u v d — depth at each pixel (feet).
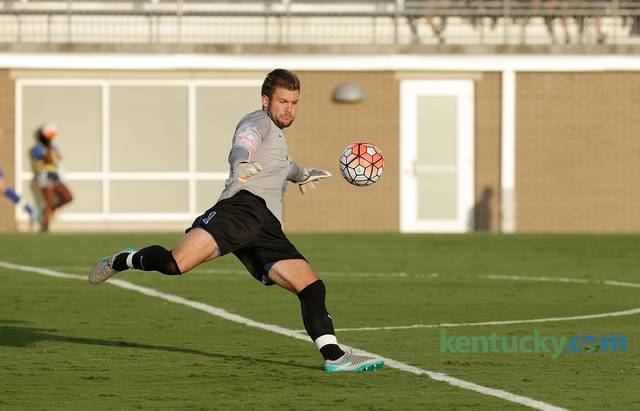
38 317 176.86
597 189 384.27
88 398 113.91
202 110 382.42
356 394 115.44
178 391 117.19
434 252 302.25
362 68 379.14
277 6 388.37
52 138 374.43
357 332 161.48
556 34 394.11
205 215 123.75
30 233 367.86
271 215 124.98
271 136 124.77
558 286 225.15
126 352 142.20
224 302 196.44
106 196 381.81
